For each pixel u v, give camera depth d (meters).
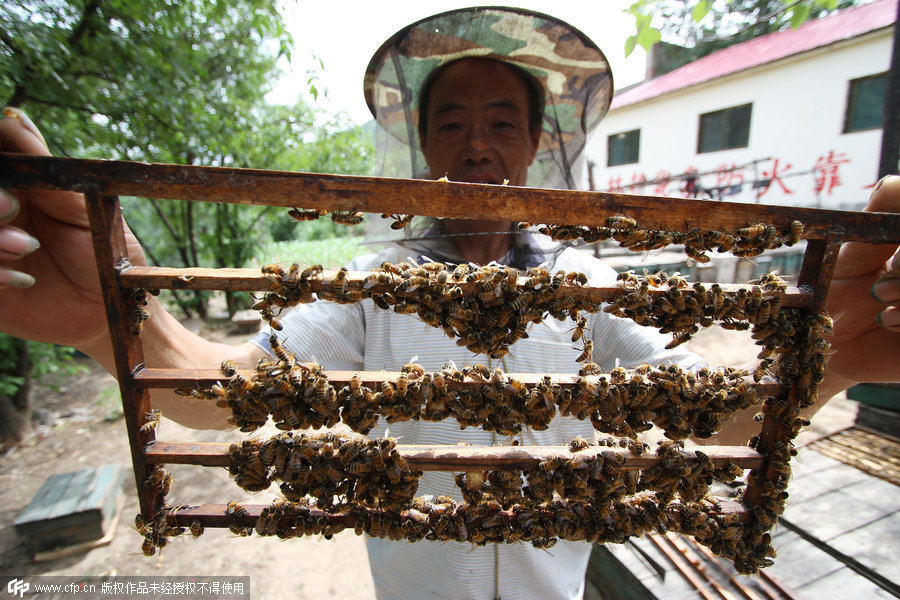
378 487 1.22
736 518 1.31
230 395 1.12
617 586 3.02
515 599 1.96
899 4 3.88
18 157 0.94
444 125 2.09
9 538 4.83
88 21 6.39
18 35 5.53
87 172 0.96
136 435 1.15
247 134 12.05
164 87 7.48
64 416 7.48
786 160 12.69
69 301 1.21
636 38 3.25
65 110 6.95
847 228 1.12
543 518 1.35
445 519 1.35
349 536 4.89
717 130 14.38
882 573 2.56
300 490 1.22
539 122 2.34
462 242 2.05
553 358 1.93
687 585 2.72
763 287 1.20
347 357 2.04
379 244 2.12
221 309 15.49
